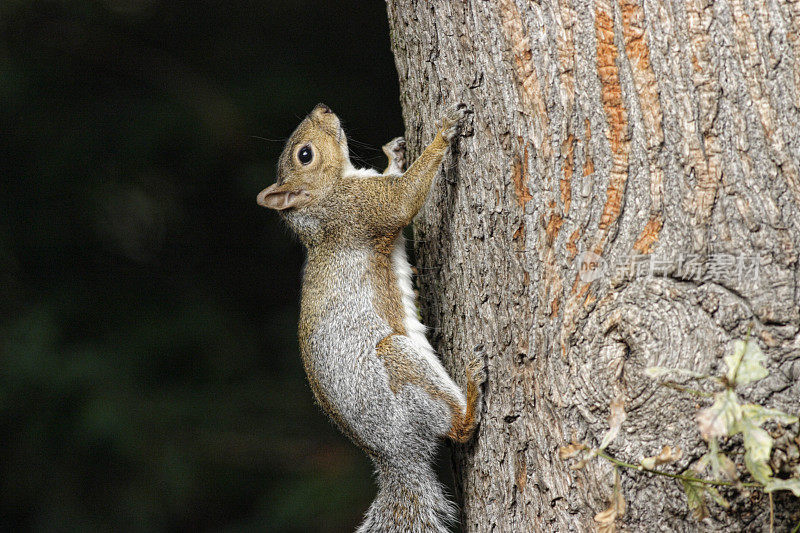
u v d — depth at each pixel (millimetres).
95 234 16281
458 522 7430
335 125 9023
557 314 5988
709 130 5461
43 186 15922
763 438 4820
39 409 14250
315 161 8625
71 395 14297
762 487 5277
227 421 15109
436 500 7391
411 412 7410
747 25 5371
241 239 17891
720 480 5402
